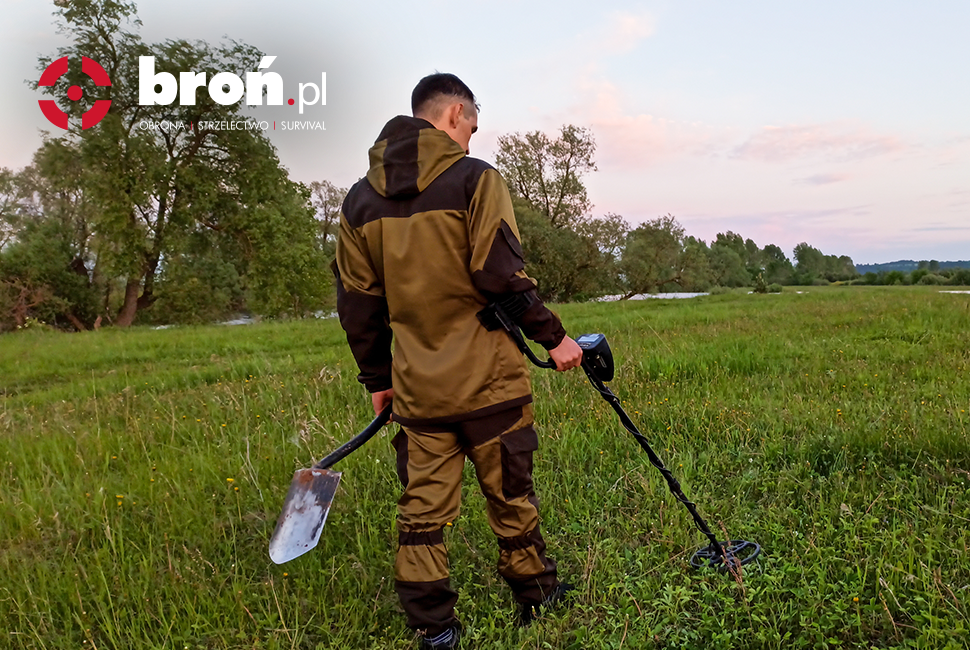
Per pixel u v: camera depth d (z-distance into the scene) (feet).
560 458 11.64
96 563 8.77
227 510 10.31
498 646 6.81
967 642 6.14
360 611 7.62
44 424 16.76
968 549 7.64
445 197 6.19
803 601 7.13
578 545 8.97
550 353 6.59
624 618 7.03
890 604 6.88
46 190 102.73
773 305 45.14
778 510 9.32
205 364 28.22
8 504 10.73
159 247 89.15
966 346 19.65
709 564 7.96
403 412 6.57
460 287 6.27
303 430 13.23
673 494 8.79
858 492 9.60
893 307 34.22
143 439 14.24
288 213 93.76
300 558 8.75
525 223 121.90
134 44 86.22
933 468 10.05
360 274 6.69
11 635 7.35
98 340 39.68
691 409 13.76
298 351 31.07
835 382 15.84
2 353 34.14
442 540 6.68
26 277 95.71
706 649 6.70
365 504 10.21
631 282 128.36
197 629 7.36
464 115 6.82
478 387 6.33
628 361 19.29
